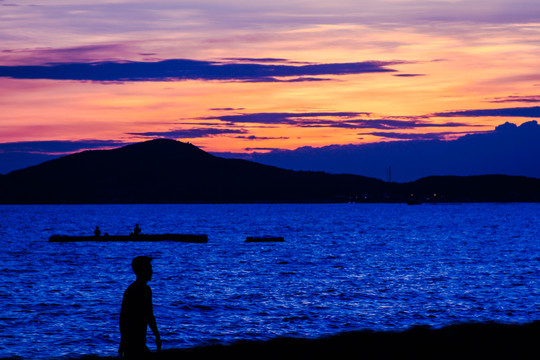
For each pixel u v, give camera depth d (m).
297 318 63.69
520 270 116.06
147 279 25.92
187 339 53.25
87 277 110.12
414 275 107.75
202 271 118.56
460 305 71.75
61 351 48.97
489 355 40.00
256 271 117.94
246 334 55.59
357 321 61.88
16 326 60.09
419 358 39.53
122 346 25.53
